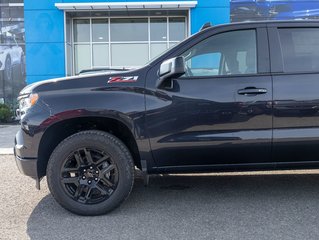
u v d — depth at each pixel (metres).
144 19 18.38
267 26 4.74
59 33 17.22
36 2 17.09
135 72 4.63
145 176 4.70
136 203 5.04
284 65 4.63
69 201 4.58
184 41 4.74
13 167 7.16
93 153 4.62
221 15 16.91
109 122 4.73
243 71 4.64
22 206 5.02
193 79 4.59
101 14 17.86
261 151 4.60
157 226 4.30
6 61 19.81
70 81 4.65
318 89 4.55
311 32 4.74
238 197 5.20
